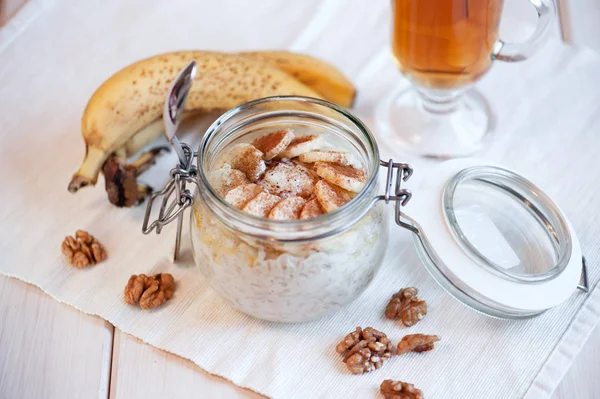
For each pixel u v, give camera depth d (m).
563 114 0.66
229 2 0.75
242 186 0.51
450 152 0.64
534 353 0.53
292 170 0.53
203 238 0.51
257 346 0.54
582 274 0.56
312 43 0.71
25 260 0.58
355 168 0.53
